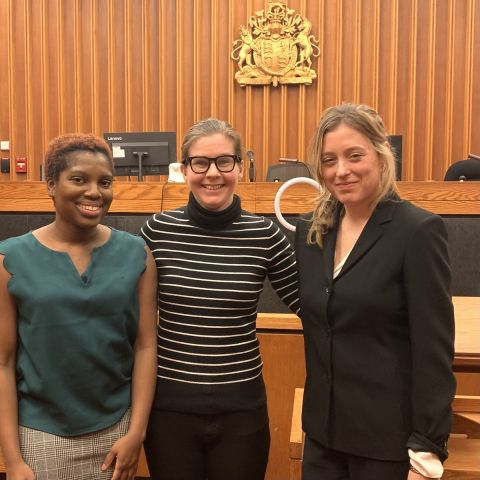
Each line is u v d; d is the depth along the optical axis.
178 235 1.58
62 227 1.43
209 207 1.56
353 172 1.24
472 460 1.43
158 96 5.84
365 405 1.23
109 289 1.40
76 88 5.87
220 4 5.72
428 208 2.78
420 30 5.58
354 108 1.26
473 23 5.49
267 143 5.73
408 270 1.19
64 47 5.89
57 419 1.37
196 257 1.55
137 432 1.43
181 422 1.52
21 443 1.37
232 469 1.53
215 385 1.51
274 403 2.52
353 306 1.23
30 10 5.89
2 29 5.89
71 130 5.94
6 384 1.38
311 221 1.41
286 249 1.63
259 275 1.58
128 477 1.44
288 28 5.59
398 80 5.63
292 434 1.78
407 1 5.57
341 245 1.33
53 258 1.40
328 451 1.32
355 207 1.30
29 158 5.95
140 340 1.51
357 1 5.56
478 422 1.47
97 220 1.41
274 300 2.75
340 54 5.61
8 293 1.38
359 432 1.24
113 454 1.40
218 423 1.53
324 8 5.62
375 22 5.57
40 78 5.93
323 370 1.31
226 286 1.53
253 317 1.60
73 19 5.86
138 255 1.49
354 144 1.23
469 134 5.57
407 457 1.20
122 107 5.88
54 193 1.41
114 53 5.84
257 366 1.59
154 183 2.85
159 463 1.54
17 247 1.40
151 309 1.52
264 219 1.64
